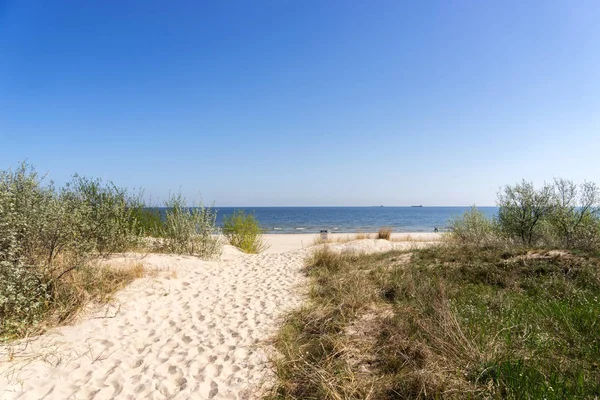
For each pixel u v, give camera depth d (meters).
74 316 4.69
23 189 5.43
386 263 8.02
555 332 3.87
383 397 3.02
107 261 6.92
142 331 4.69
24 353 3.75
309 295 6.26
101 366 3.72
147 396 3.25
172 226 9.56
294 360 3.81
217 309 5.63
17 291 4.41
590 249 7.00
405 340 3.93
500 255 7.27
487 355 3.29
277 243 20.67
